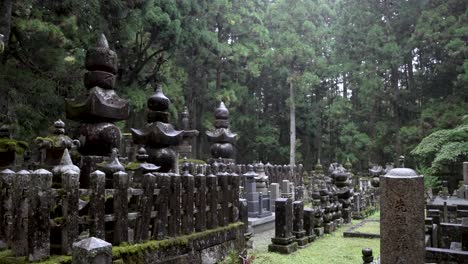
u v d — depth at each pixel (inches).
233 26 1321.4
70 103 263.7
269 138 1402.6
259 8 1439.5
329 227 493.7
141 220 228.4
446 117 1080.2
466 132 844.0
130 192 223.8
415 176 210.4
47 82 573.9
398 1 1306.6
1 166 286.8
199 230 282.7
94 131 257.8
